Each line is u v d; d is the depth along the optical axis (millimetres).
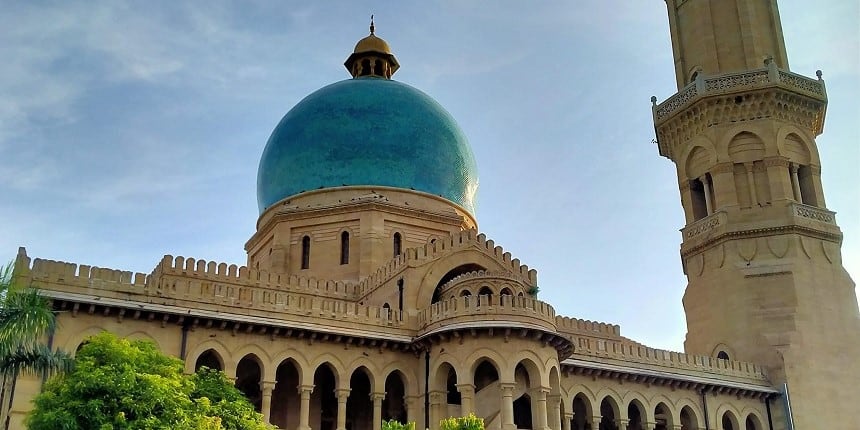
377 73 70375
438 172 61469
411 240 58625
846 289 60125
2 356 26844
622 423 52281
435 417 44469
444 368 45469
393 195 59562
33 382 36719
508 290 48750
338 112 61781
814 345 57469
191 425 28828
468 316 44719
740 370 57219
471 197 64000
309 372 44094
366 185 59500
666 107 67250
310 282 53719
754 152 62375
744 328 58938
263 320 43094
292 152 61656
